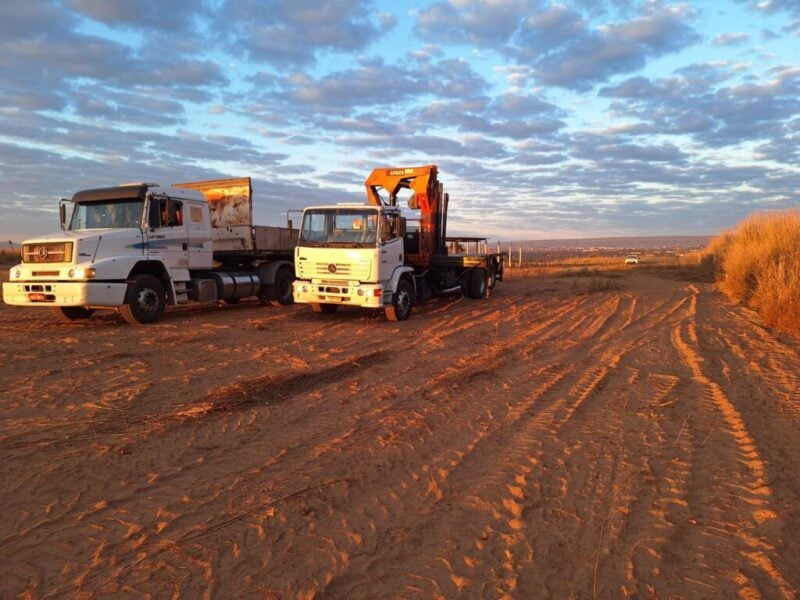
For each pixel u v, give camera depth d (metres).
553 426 5.84
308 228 13.23
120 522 3.88
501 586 3.18
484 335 11.48
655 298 18.02
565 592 3.13
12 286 11.89
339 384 7.45
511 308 16.25
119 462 4.85
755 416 6.07
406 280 13.85
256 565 3.38
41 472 4.62
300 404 6.55
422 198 16.34
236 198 15.73
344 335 11.38
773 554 3.47
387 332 11.84
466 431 5.72
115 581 3.21
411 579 3.25
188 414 6.07
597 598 3.07
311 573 3.30
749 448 5.17
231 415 6.11
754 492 4.31
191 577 3.25
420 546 3.61
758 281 15.23
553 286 23.80
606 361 8.95
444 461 4.96
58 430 5.56
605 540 3.66
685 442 5.35
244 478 4.58
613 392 7.11
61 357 8.83
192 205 13.76
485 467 4.84
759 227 21.14
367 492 4.36
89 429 5.60
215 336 10.98
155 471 4.69
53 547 3.56
